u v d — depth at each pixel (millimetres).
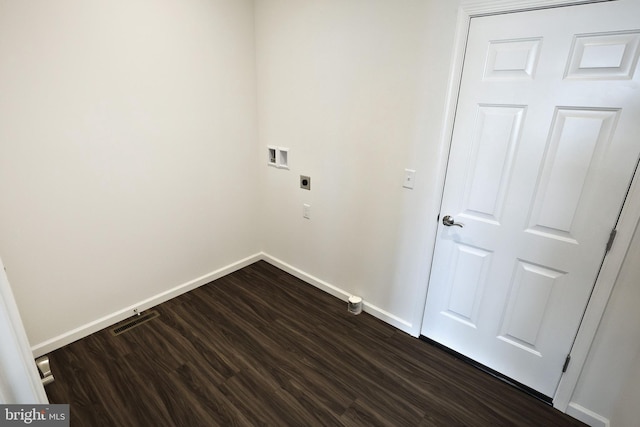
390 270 2223
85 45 1736
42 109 1664
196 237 2576
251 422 1562
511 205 1644
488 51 1553
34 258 1797
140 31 1924
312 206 2574
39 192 1740
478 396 1750
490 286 1810
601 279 1449
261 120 2738
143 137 2080
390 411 1647
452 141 1757
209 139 2453
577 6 1307
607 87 1309
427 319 2131
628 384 1418
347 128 2178
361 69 2008
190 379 1784
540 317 1671
